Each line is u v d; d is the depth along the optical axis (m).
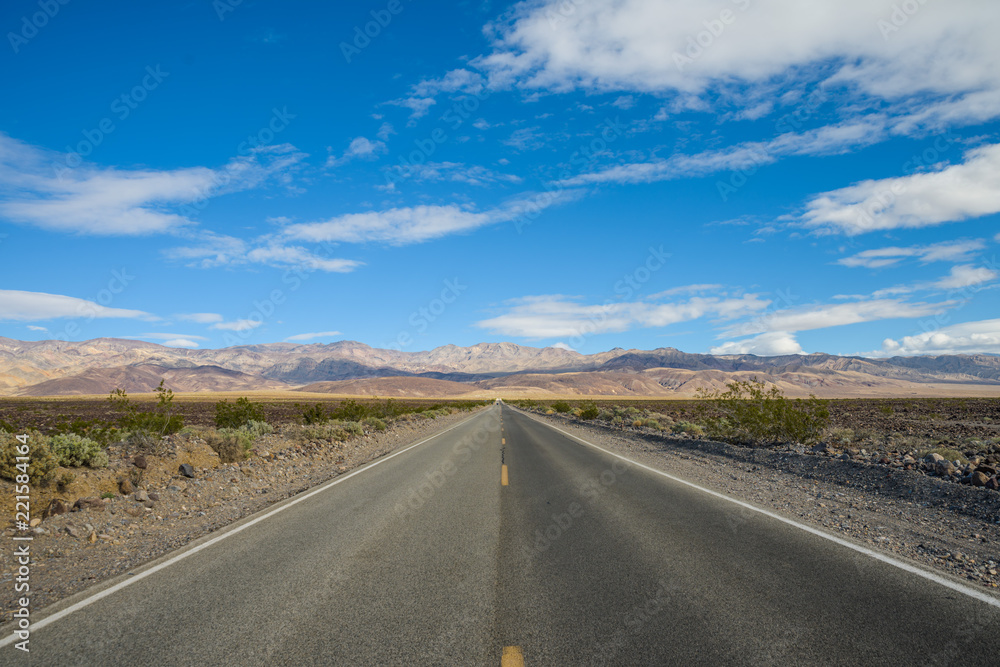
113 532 6.95
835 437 16.50
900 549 5.64
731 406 17.17
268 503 8.94
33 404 69.19
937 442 15.16
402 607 4.21
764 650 3.40
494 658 3.35
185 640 3.70
